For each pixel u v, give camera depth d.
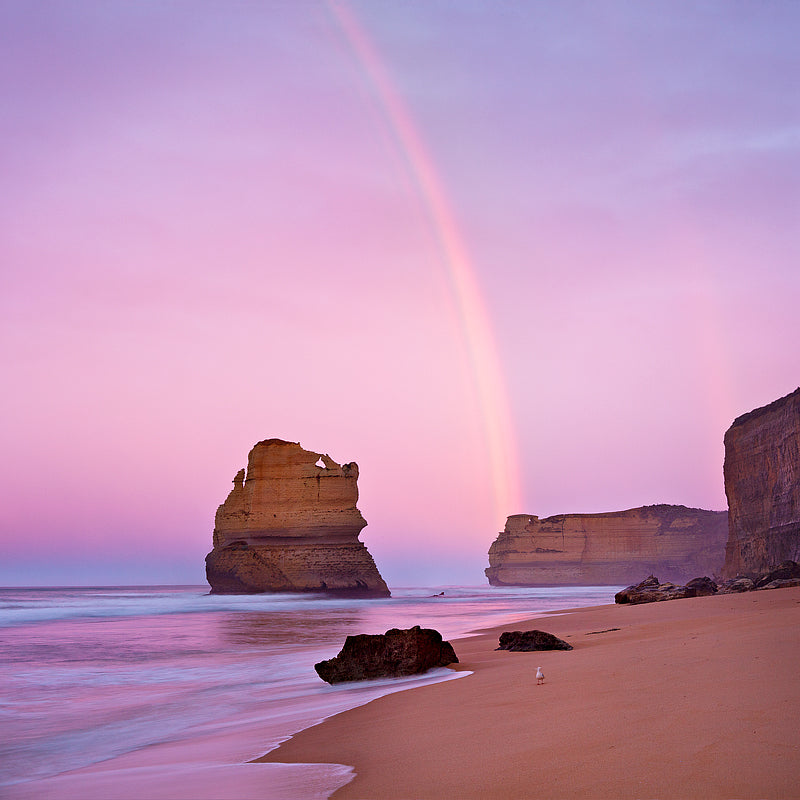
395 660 16.78
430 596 107.69
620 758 6.69
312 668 21.69
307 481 92.06
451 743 8.47
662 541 175.00
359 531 93.31
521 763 7.04
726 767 6.03
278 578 89.12
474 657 19.23
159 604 71.62
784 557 59.94
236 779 8.17
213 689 18.08
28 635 35.97
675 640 15.72
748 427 74.75
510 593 123.19
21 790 8.95
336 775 7.75
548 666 14.56
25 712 15.46
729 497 80.00
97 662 24.44
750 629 15.51
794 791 5.35
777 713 7.48
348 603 74.44
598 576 174.62
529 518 183.25
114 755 11.32
